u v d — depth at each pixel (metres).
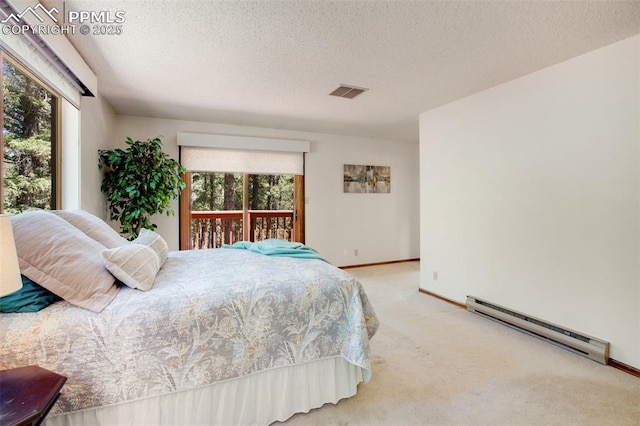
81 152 2.52
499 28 1.92
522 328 2.65
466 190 3.29
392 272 4.95
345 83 2.85
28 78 1.87
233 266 1.92
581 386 1.86
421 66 2.48
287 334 1.57
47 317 1.19
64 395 1.16
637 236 2.04
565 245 2.42
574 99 2.35
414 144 5.84
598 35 2.01
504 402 1.71
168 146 4.08
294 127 4.59
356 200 5.31
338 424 1.54
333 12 1.75
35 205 2.01
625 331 2.08
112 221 3.61
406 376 1.96
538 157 2.60
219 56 2.29
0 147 1.55
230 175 4.64
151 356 1.29
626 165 2.08
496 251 2.97
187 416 1.35
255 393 1.50
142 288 1.42
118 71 2.54
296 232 4.90
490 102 3.00
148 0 1.63
